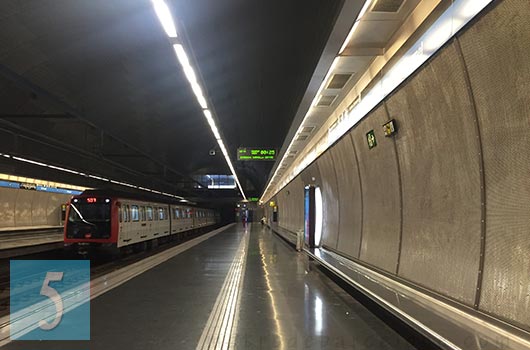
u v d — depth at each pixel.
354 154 9.25
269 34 11.23
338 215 11.88
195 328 5.62
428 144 5.64
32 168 19.55
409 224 6.53
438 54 4.66
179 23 6.32
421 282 5.92
